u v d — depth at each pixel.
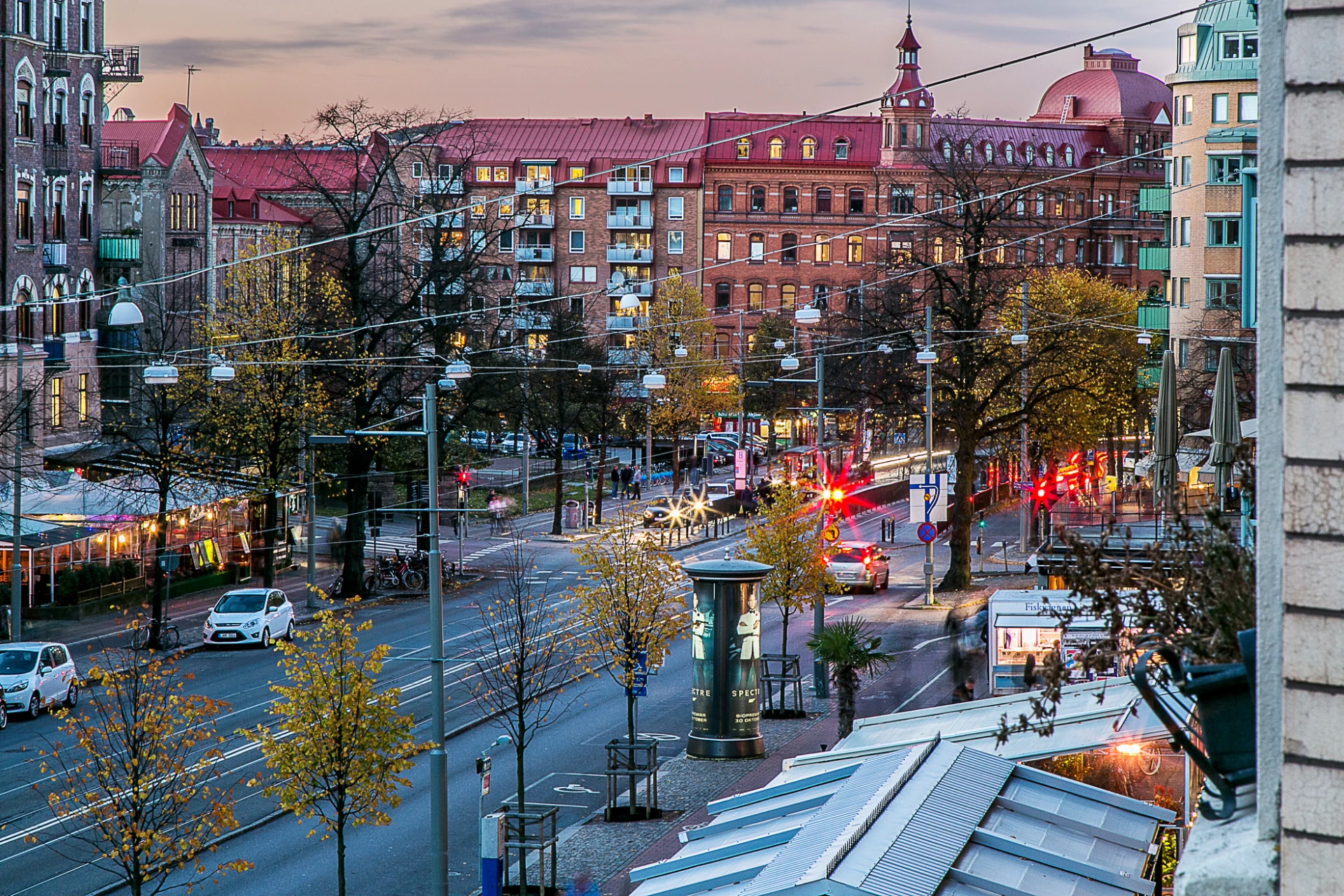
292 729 22.12
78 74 65.44
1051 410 62.91
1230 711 7.13
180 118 80.25
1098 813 12.74
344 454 63.47
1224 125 74.06
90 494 52.38
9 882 23.55
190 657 45.91
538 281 126.38
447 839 22.58
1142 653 9.90
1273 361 6.24
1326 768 5.84
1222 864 6.23
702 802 28.75
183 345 70.06
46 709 37.03
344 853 22.70
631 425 94.81
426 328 59.44
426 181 117.62
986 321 78.19
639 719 37.31
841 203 129.25
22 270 59.62
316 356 56.62
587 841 26.06
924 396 61.19
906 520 83.62
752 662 32.69
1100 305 80.31
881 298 70.94
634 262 130.25
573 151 130.75
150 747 20.94
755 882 11.15
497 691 33.44
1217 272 73.25
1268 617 6.31
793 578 38.16
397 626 51.03
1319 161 5.85
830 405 77.94
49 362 60.41
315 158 116.12
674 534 77.06
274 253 36.44
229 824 21.58
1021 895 10.58
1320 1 5.85
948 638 44.38
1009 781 13.22
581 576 62.56
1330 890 5.82
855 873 10.54
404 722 22.67
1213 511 8.20
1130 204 132.88
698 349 98.00
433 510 24.19
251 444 56.59
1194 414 67.00
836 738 34.12
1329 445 5.84
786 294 130.25
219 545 61.00
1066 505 70.88
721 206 130.12
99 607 53.09
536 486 95.12
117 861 20.69
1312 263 5.87
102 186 70.38
